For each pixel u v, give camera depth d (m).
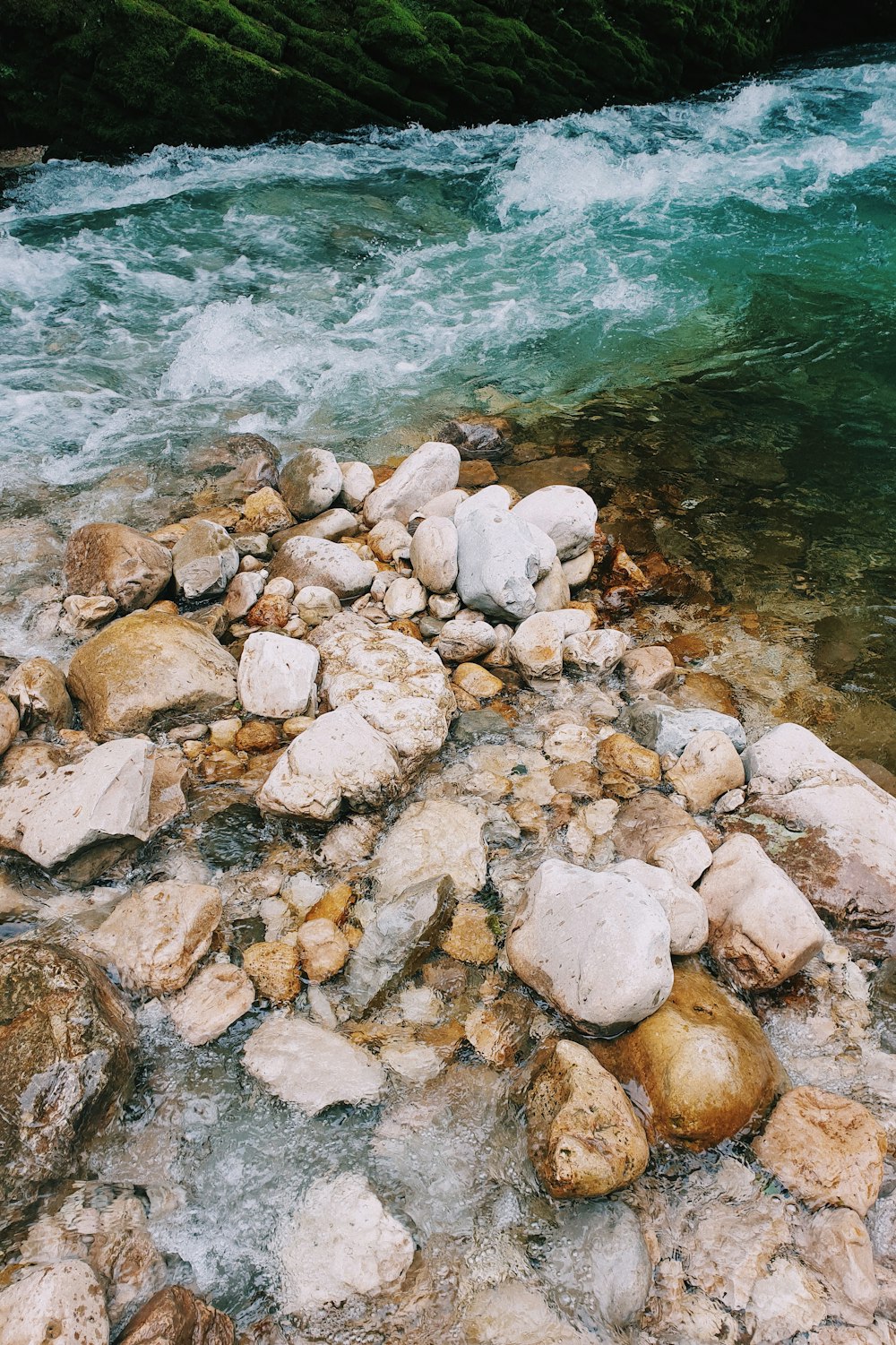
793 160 10.91
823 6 15.61
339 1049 2.96
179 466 5.84
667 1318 2.47
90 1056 2.72
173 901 3.25
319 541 4.98
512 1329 2.42
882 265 8.47
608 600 4.98
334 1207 2.59
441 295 7.98
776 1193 2.69
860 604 4.93
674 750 4.06
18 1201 2.54
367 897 3.45
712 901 3.35
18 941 3.06
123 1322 2.37
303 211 9.38
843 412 6.47
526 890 3.42
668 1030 2.88
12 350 7.00
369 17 10.41
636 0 11.62
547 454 6.06
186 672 4.16
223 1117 2.83
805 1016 3.16
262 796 3.64
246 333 7.23
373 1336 2.42
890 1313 2.49
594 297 7.95
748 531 5.43
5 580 4.86
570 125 11.63
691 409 6.53
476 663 4.57
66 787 3.46
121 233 8.83
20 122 9.95
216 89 10.03
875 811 3.67
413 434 6.25
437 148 10.99
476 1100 2.89
